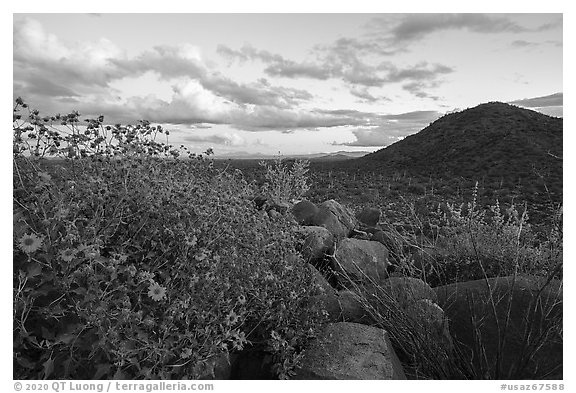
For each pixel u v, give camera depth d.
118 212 3.49
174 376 2.89
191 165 4.56
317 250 5.38
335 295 4.57
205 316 3.05
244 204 4.57
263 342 3.63
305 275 4.30
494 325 4.05
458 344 4.04
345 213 7.20
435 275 5.19
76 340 2.64
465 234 5.56
